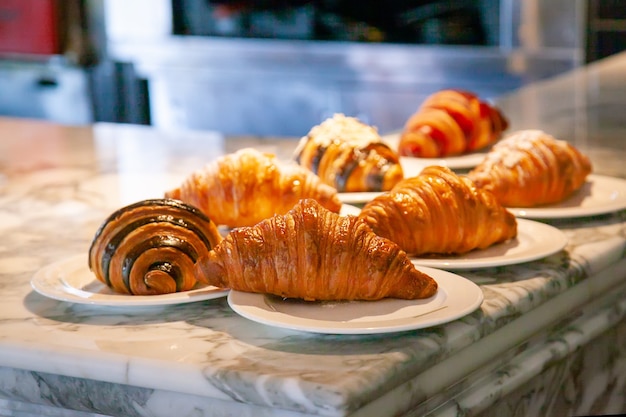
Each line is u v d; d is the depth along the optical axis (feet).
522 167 3.87
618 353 3.80
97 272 3.13
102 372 2.77
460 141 4.89
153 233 3.09
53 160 5.24
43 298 3.19
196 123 10.72
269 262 2.93
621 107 6.59
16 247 3.73
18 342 2.86
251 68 10.33
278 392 2.61
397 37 9.89
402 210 3.29
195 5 10.41
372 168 4.10
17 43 11.06
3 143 5.82
